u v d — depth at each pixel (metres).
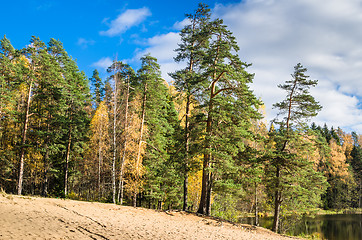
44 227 8.41
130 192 26.08
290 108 24.84
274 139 24.38
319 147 24.92
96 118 30.56
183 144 23.09
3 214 9.28
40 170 31.58
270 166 23.89
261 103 20.64
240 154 22.12
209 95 23.52
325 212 60.81
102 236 8.56
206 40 22.94
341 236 34.81
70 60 38.66
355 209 65.75
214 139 19.38
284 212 28.39
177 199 29.39
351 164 77.00
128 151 24.56
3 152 28.20
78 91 35.41
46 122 30.09
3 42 32.94
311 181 25.69
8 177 31.58
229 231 15.11
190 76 22.81
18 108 31.86
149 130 26.86
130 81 27.81
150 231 10.95
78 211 13.20
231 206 34.00
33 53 26.44
